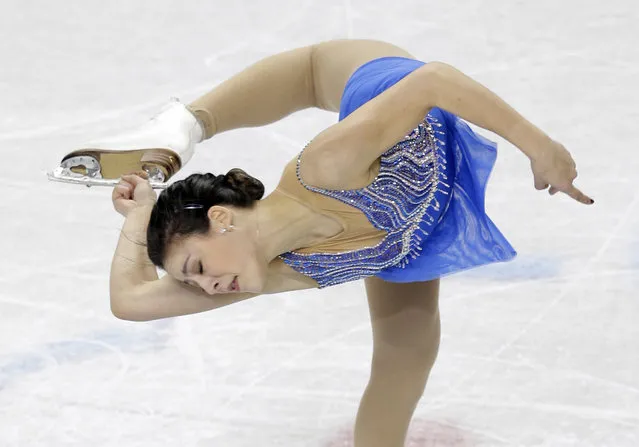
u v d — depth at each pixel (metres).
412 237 10.31
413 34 23.89
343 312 15.83
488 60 22.67
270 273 10.27
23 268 16.97
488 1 25.30
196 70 22.98
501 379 14.16
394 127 9.27
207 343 15.29
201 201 9.53
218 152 19.84
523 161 19.23
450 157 10.24
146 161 11.30
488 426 13.36
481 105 9.17
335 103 11.96
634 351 14.49
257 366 14.75
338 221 9.88
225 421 13.77
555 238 17.02
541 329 15.04
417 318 11.54
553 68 22.23
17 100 22.11
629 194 18.02
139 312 10.21
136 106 21.69
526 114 20.58
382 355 11.79
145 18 25.50
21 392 14.38
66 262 17.12
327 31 24.22
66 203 18.72
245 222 9.63
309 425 13.64
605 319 15.15
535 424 13.32
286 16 25.06
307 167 9.47
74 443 13.43
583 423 13.28
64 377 14.66
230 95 12.41
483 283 16.14
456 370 14.39
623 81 21.62
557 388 13.91
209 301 10.34
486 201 18.09
